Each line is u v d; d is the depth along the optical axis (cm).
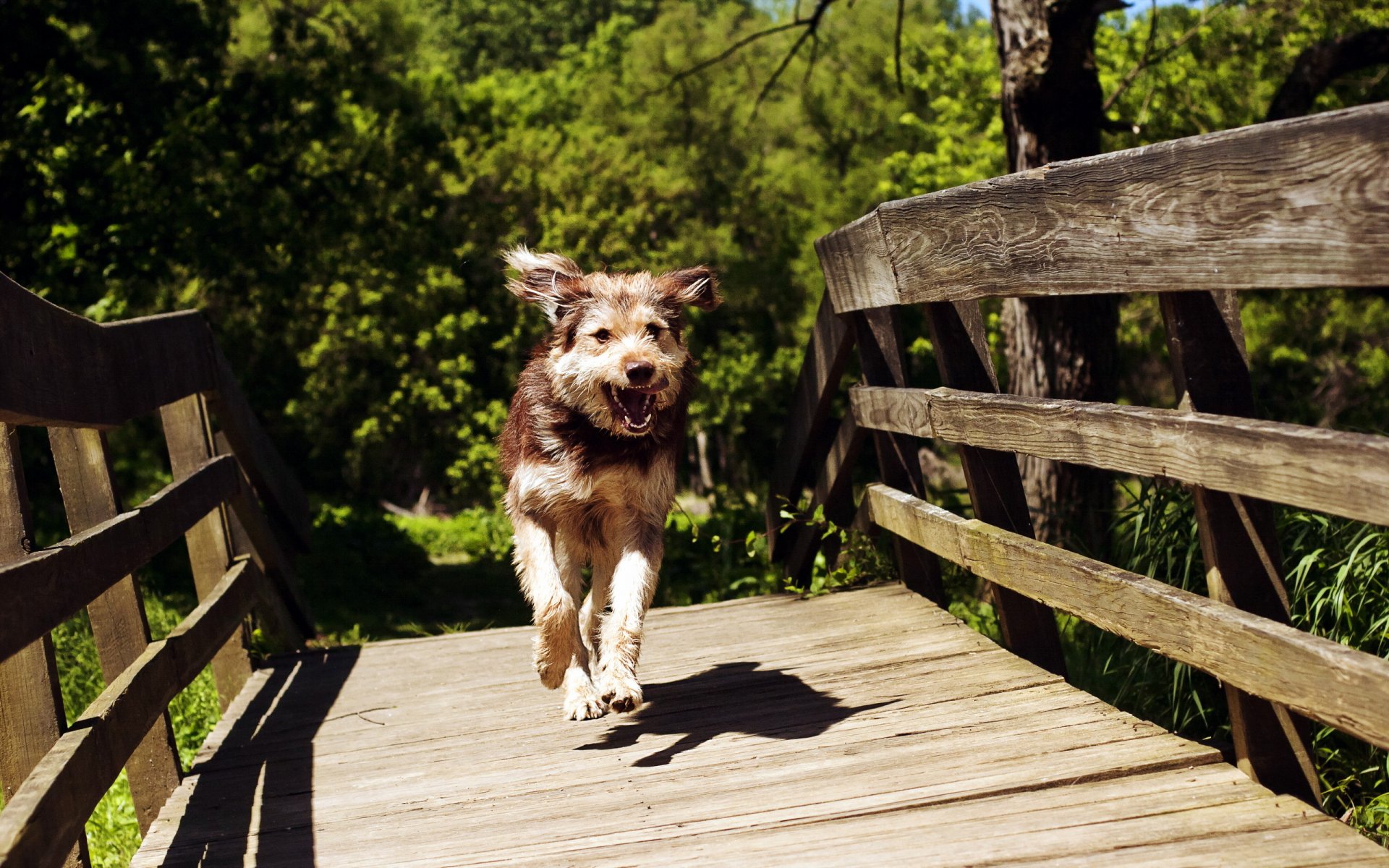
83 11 1333
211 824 361
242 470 701
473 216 3434
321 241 1612
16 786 307
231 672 571
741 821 315
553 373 434
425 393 3419
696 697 455
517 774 383
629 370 406
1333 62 945
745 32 4166
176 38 1422
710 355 3841
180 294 2070
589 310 432
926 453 1825
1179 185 282
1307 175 238
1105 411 335
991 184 384
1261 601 299
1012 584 417
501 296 3562
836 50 3950
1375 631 382
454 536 2431
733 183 4159
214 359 635
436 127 1716
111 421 385
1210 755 320
